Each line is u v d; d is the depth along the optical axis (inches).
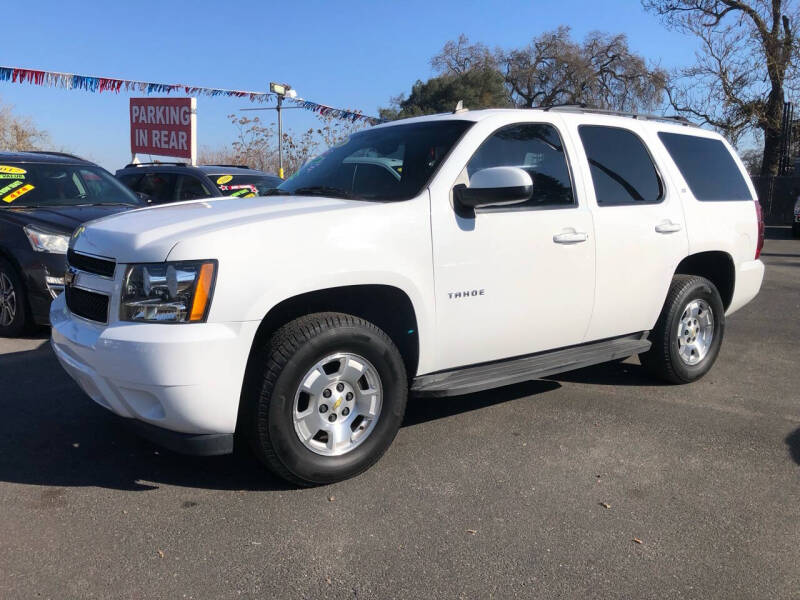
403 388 142.1
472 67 1836.9
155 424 124.2
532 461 149.3
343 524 121.9
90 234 138.6
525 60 1827.0
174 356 115.6
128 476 140.0
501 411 181.2
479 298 149.5
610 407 184.9
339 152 178.4
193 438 122.2
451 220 144.2
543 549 114.5
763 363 231.1
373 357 135.7
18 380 199.8
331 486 136.5
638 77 1683.1
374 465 146.3
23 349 234.1
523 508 128.4
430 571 107.8
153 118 689.6
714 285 210.1
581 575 107.3
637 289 181.0
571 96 1723.7
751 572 108.5
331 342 129.1
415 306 140.1
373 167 160.2
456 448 156.0
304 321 129.1
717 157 212.8
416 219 139.5
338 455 135.4
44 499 129.8
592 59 1752.0
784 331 280.8
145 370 116.9
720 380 210.7
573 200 166.7
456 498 132.0
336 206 136.9
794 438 163.8
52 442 156.5
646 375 214.7
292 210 134.1
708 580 106.3
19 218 247.3
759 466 147.9
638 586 104.6
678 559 111.9
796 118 1000.9
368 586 103.9
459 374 153.9
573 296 166.2
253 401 125.1
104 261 129.5
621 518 125.0
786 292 381.1
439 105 1796.3
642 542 117.0
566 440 161.3
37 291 239.3
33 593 101.0
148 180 413.4
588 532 120.1
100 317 129.2
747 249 214.5
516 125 162.1
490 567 109.0
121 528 119.6
